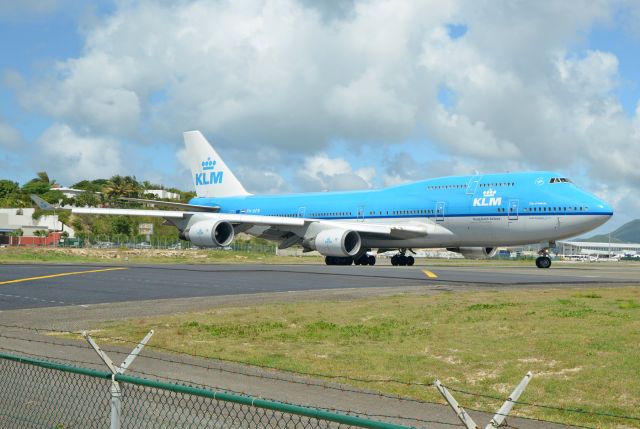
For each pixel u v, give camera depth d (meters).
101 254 62.69
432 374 10.93
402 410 8.57
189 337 14.58
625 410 8.71
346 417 5.05
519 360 11.76
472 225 40.47
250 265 42.56
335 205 47.59
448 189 42.06
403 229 41.97
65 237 106.69
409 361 11.91
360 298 21.83
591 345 12.64
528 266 47.06
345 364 11.68
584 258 130.38
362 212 45.72
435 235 42.09
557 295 21.62
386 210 44.44
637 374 10.46
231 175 56.12
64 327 16.06
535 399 9.32
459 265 49.31
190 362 11.67
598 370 10.76
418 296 21.94
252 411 8.22
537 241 39.12
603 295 21.58
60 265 39.25
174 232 124.69
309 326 15.88
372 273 33.34
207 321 16.95
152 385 6.04
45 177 168.25
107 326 16.22
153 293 23.86
